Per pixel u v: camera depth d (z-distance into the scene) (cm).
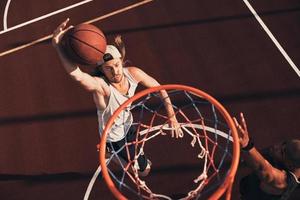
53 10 1134
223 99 855
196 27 1025
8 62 997
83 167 776
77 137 826
